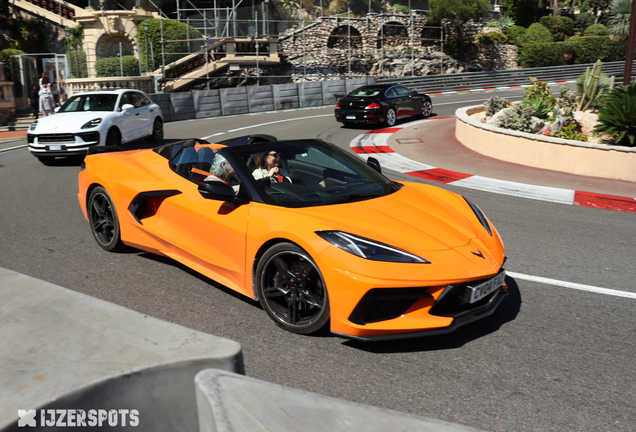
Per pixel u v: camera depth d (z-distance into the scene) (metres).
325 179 3.91
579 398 2.60
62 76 22.31
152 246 4.34
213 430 1.62
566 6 48.59
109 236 4.80
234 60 25.66
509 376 2.80
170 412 1.81
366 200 3.69
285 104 23.20
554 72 31.81
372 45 30.55
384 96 16.52
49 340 2.01
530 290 4.07
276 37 26.83
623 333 3.35
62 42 25.31
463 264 3.09
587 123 12.98
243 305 3.68
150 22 23.66
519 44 34.81
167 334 2.02
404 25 30.42
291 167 3.91
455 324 3.05
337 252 2.97
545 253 5.04
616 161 9.06
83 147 10.21
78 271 4.32
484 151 11.52
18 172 9.68
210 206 3.76
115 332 2.05
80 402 1.68
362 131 15.75
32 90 18.42
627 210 6.95
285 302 3.42
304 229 3.13
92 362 1.84
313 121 18.53
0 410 1.59
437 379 2.76
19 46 24.28
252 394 1.68
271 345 3.12
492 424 2.38
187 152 4.32
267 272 3.35
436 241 3.22
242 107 21.98
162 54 23.70
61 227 5.71
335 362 2.93
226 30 25.50
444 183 8.70
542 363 2.95
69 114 11.00
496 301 3.38
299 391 1.73
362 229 3.18
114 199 4.52
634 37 13.39
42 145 10.12
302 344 3.13
